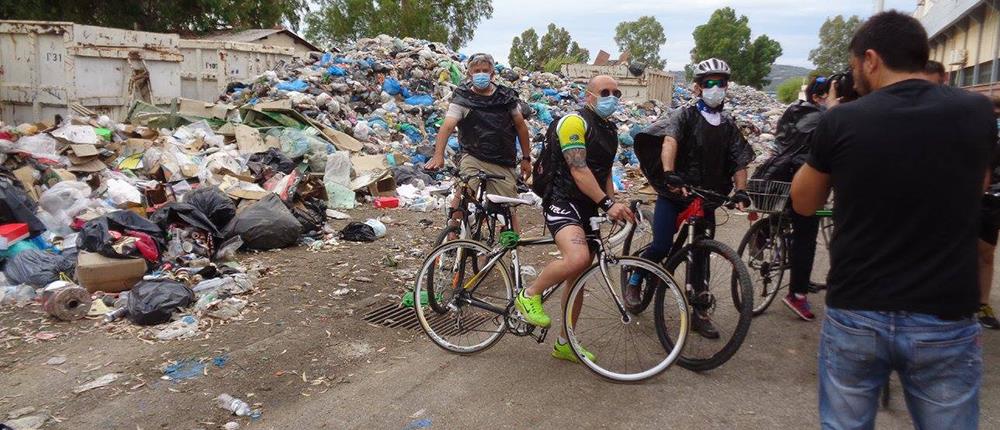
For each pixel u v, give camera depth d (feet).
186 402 11.96
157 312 15.10
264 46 47.37
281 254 21.04
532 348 14.66
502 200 14.25
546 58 185.68
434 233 24.91
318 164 29.99
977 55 44.91
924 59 7.34
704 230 14.16
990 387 12.68
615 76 75.51
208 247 19.45
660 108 75.25
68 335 14.49
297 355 13.94
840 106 7.50
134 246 17.31
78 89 33.71
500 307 14.16
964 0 43.88
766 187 15.48
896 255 6.98
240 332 14.93
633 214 13.02
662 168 14.55
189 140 29.71
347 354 14.16
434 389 12.73
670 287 13.01
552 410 11.97
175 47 38.88
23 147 23.16
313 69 43.78
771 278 16.66
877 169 6.97
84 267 16.21
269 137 30.81
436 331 14.82
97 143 25.12
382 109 40.52
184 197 21.08
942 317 6.86
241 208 22.50
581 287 13.34
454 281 14.93
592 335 15.15
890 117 7.02
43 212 20.21
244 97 39.06
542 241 13.75
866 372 7.37
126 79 36.45
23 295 16.38
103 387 12.35
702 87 14.10
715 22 242.58
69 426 11.14
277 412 11.84
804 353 14.51
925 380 7.11
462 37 129.29
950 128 6.89
